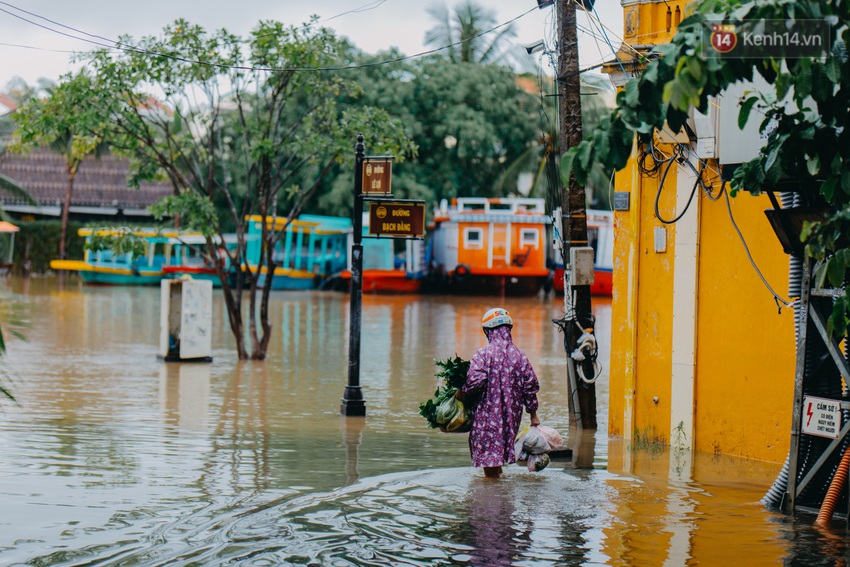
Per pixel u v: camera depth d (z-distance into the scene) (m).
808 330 7.94
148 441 11.16
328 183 51.38
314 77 19.92
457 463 10.24
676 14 11.27
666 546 7.11
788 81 5.87
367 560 6.76
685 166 10.95
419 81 51.12
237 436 11.68
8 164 58.62
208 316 19.84
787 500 8.08
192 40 19.16
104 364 18.84
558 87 12.28
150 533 7.38
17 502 8.23
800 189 7.79
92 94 18.75
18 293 41.25
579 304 12.49
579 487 9.00
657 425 11.35
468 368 9.58
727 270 10.64
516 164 52.06
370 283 49.31
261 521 7.71
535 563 6.70
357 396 13.59
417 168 51.22
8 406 13.46
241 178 48.75
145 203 58.12
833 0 5.82
